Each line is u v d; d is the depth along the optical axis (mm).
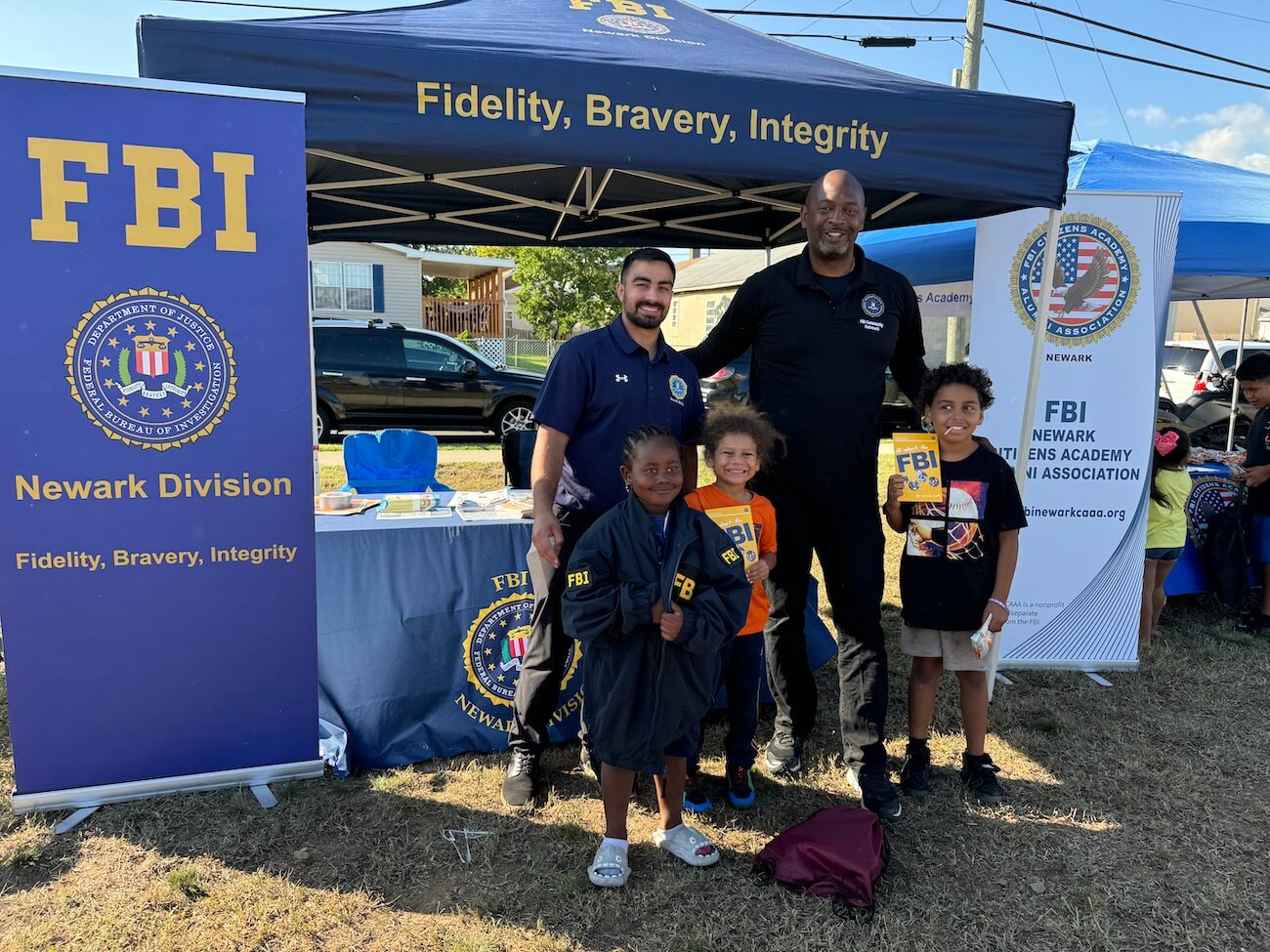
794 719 3188
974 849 2730
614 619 2309
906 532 3000
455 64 2514
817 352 2861
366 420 11227
